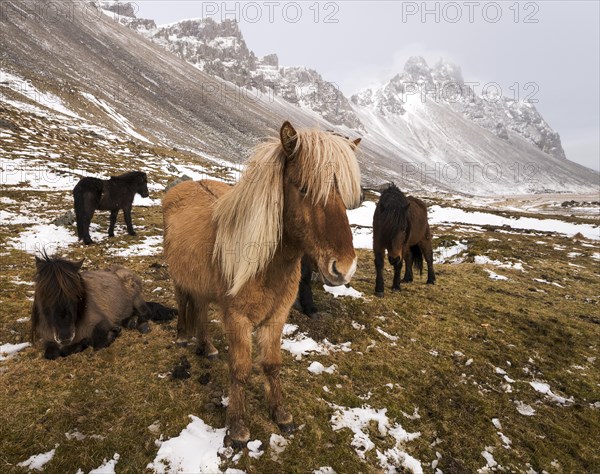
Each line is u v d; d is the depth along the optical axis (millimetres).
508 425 3660
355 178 2156
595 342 5723
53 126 35469
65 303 3637
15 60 65062
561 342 5590
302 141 2180
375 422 3400
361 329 5168
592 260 12828
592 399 4297
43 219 11617
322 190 2062
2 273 6363
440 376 4301
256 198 2357
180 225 3381
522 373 4637
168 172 30188
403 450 3166
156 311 4863
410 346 4902
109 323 4211
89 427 2973
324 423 3260
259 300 2609
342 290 6367
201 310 3803
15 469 2611
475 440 3402
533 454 3357
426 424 3510
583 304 7633
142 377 3611
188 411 3207
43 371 3629
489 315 6281
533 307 7016
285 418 3086
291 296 2766
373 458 3020
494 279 8984
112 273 4719
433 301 6660
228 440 2893
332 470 2840
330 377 3936
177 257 3314
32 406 3133
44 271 3652
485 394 4102
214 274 2838
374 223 6582
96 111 56375
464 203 60719
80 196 9406
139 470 2682
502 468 3162
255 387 3553
